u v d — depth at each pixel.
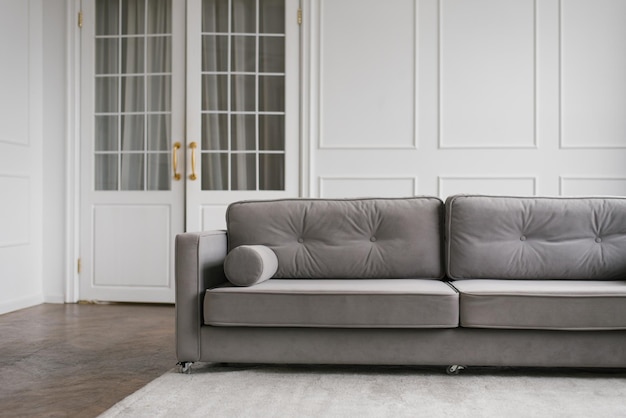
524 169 4.70
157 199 4.87
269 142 4.87
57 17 4.88
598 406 2.22
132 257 4.86
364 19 4.78
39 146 4.86
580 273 2.88
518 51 4.70
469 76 4.73
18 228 4.58
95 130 4.92
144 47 4.91
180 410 2.18
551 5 4.68
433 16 4.74
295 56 4.84
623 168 4.65
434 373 2.67
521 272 2.90
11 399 2.37
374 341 2.58
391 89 4.77
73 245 4.88
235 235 3.06
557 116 4.68
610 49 4.65
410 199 3.07
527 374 2.65
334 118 4.80
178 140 4.88
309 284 2.71
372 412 2.16
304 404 2.25
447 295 2.53
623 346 2.52
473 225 2.93
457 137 4.74
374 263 2.96
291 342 2.61
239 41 4.89
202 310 2.66
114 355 3.08
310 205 3.08
